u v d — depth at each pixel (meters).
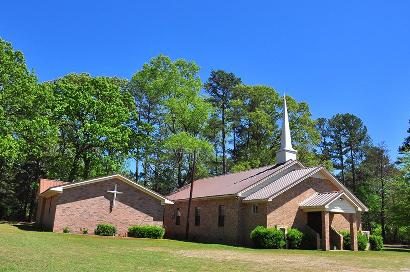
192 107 45.59
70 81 46.28
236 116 53.12
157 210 31.53
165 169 50.59
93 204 29.33
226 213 31.34
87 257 14.34
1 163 45.94
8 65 34.88
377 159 60.69
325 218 26.73
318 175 30.41
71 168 42.62
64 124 41.22
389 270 14.79
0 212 54.75
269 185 30.75
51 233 26.28
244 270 13.12
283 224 28.19
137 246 21.20
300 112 50.03
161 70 46.38
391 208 37.31
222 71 57.25
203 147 42.66
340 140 68.75
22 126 34.75
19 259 12.40
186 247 22.61
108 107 41.25
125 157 43.41
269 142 51.62
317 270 14.09
